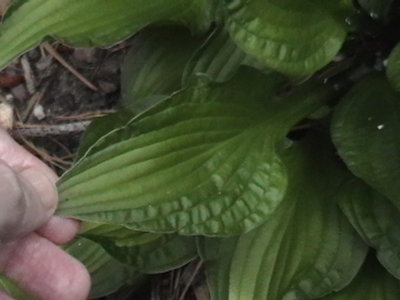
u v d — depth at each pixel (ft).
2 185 1.53
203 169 1.68
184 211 1.65
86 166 1.55
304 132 2.04
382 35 1.99
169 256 1.95
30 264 1.82
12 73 2.48
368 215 1.79
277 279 1.78
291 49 1.65
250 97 1.77
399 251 1.76
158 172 1.62
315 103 1.87
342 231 1.83
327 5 1.72
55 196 1.68
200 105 1.69
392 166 1.71
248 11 1.59
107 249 1.89
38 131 2.39
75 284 1.85
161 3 1.85
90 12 1.78
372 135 1.77
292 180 1.86
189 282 2.19
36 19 1.71
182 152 1.66
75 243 2.09
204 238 1.87
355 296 1.88
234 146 1.72
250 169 1.72
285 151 1.89
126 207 1.58
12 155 1.82
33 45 1.70
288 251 1.81
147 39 2.09
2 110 2.43
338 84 1.94
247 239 1.81
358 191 1.82
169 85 2.08
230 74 1.95
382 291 1.89
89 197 1.55
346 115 1.81
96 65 2.44
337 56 2.00
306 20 1.69
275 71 1.78
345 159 1.74
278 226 1.83
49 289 1.85
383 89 1.84
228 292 1.84
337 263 1.81
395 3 1.98
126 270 2.07
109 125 1.93
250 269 1.78
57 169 2.38
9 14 1.69
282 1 1.63
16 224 1.58
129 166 1.59
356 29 1.92
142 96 2.09
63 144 2.40
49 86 2.46
